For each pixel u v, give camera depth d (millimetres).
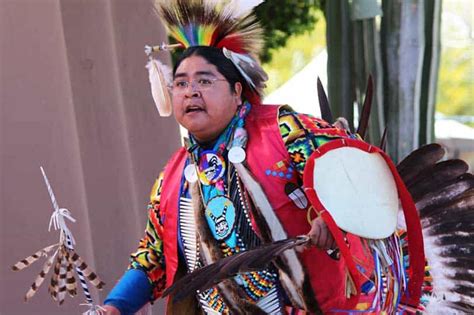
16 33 8273
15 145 8312
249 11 6195
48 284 8422
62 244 6195
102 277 8664
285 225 5852
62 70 8383
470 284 6996
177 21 6285
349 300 5926
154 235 6621
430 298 7094
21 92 8312
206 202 6059
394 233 6027
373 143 10938
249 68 6113
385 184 5770
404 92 10773
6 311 8367
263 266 5309
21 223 8359
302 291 5898
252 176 5879
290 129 5871
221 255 6004
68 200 8438
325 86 13289
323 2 13969
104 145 8633
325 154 5664
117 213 8719
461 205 7059
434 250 7117
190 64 6059
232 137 6035
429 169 7148
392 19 10672
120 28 8719
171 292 5633
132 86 8797
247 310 6023
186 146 6238
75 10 8469
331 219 5461
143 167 8883
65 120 8414
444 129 14188
